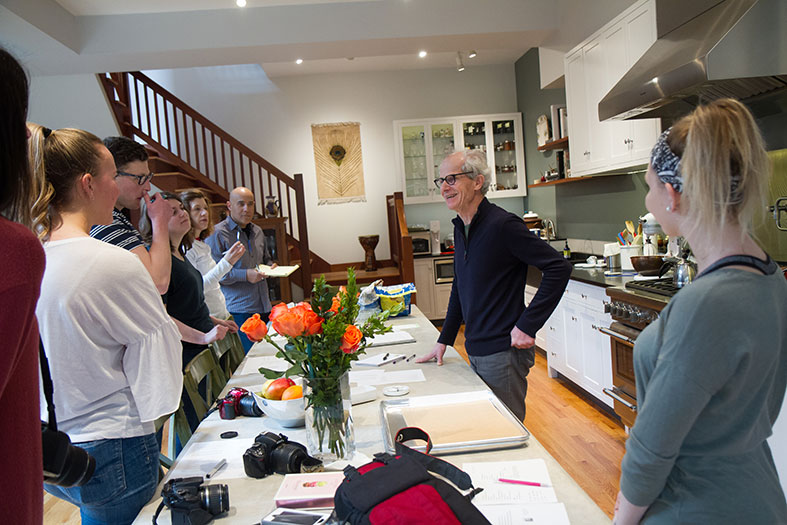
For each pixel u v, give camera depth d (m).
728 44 2.28
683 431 0.81
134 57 4.29
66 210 1.25
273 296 5.47
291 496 1.06
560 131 5.36
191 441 1.47
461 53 6.31
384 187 7.00
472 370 1.95
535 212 6.71
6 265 0.65
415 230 6.50
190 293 2.37
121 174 1.86
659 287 2.79
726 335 0.79
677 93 2.53
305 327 1.22
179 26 4.17
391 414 1.50
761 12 2.27
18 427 0.71
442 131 6.76
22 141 0.73
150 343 1.26
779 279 0.86
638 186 4.32
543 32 4.49
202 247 3.37
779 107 2.76
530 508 1.03
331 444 1.28
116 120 5.44
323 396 1.27
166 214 1.95
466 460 1.24
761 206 0.85
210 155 6.81
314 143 6.88
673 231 0.94
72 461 0.93
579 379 3.79
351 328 1.24
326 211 6.97
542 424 3.45
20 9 3.47
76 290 1.16
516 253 1.95
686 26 2.81
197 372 1.91
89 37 4.12
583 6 4.04
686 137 0.86
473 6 4.36
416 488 0.87
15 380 0.71
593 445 3.09
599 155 3.92
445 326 2.22
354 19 4.27
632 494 0.86
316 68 6.57
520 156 6.82
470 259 2.05
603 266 4.24
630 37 3.38
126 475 1.21
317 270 7.00
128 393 1.25
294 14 4.24
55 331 1.15
